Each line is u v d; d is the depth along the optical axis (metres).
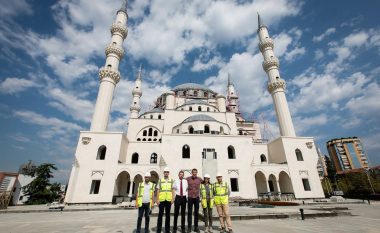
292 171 46.41
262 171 45.50
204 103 63.56
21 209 30.55
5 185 42.84
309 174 46.91
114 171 40.56
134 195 43.62
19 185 47.31
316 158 48.56
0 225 15.76
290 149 48.59
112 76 51.00
